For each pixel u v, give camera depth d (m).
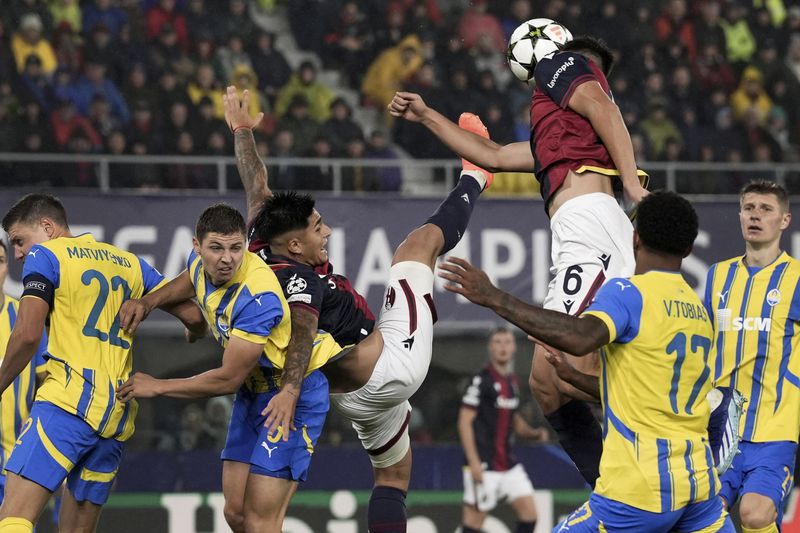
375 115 50.78
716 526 16.80
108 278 19.58
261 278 18.34
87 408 19.16
